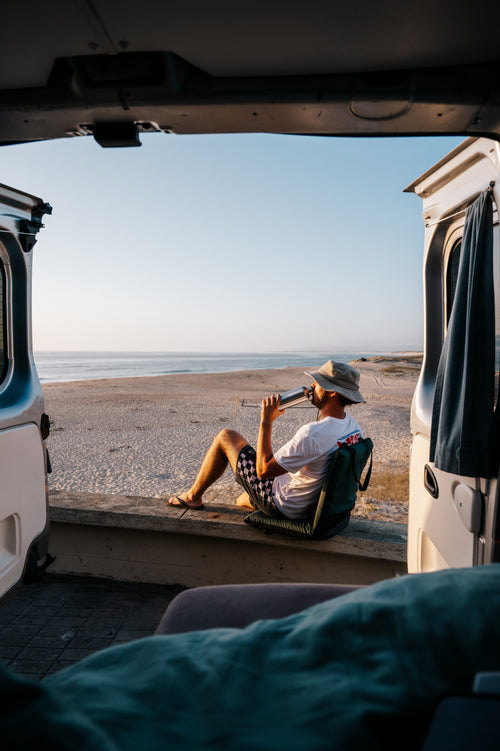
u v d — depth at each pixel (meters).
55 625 3.05
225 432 3.59
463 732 0.68
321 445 3.04
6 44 1.30
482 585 0.89
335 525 3.24
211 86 1.45
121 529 3.62
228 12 1.17
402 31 1.25
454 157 2.32
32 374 2.91
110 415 17.09
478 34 1.25
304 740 0.66
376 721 0.69
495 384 1.94
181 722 0.68
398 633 0.81
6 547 2.61
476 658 0.78
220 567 3.51
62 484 8.03
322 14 1.18
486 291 1.97
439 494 2.44
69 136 1.68
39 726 0.53
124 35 1.26
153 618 3.15
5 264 2.77
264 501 3.33
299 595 1.25
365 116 1.52
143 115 1.54
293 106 1.48
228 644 0.84
